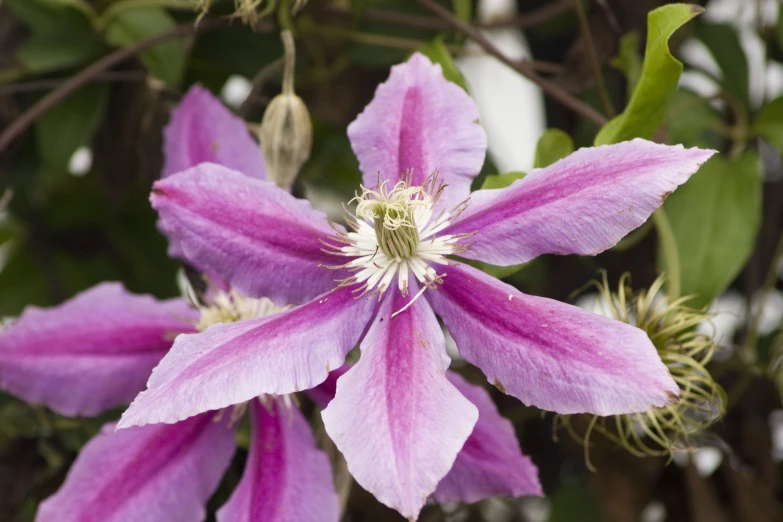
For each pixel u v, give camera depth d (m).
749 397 0.70
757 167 0.64
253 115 0.70
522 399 0.49
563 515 0.70
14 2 0.68
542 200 0.50
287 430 0.56
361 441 0.48
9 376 0.58
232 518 0.55
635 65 0.63
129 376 0.58
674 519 0.69
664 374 0.47
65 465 0.65
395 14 0.68
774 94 0.70
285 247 0.52
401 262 0.52
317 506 0.55
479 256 0.51
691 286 0.62
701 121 0.68
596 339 0.48
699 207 0.63
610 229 0.49
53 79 0.70
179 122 0.59
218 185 0.52
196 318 0.59
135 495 0.56
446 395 0.48
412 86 0.54
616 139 0.54
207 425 0.57
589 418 0.58
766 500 0.69
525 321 0.50
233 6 0.66
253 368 0.50
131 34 0.68
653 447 0.67
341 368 0.57
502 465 0.55
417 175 0.53
